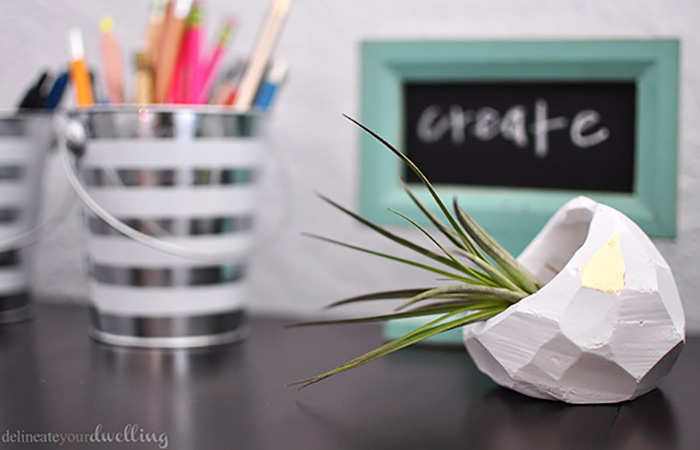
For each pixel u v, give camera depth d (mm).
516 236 661
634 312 513
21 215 681
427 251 542
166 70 628
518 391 540
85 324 683
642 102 645
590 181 657
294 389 551
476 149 674
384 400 535
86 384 558
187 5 627
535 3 667
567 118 660
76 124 616
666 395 545
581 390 526
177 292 625
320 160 705
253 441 487
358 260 701
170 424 505
